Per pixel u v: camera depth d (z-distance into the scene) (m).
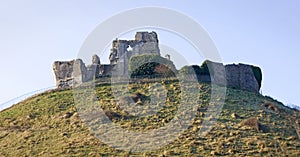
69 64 122.44
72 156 90.00
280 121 104.75
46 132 100.25
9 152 93.75
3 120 107.31
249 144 94.25
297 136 98.88
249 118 104.06
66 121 103.69
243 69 123.56
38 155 91.50
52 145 94.81
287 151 92.62
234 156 90.19
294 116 108.50
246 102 112.06
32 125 103.75
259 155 90.81
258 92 122.88
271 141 95.88
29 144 95.94
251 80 123.56
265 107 110.62
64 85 121.25
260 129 99.88
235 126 100.75
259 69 125.88
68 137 97.44
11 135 100.50
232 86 120.56
